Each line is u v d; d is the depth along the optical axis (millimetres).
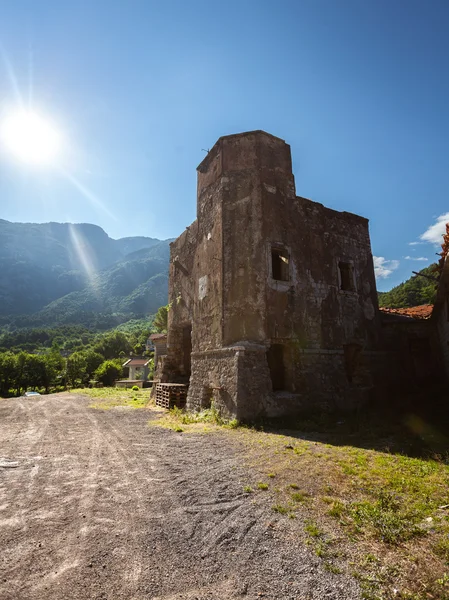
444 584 2869
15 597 2758
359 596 2748
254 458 6453
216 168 13242
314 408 11297
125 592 2836
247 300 11398
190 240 16266
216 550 3453
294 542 3545
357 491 4789
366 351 14117
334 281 13820
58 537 3688
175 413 12555
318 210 14062
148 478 5496
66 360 49562
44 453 7059
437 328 14578
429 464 5812
